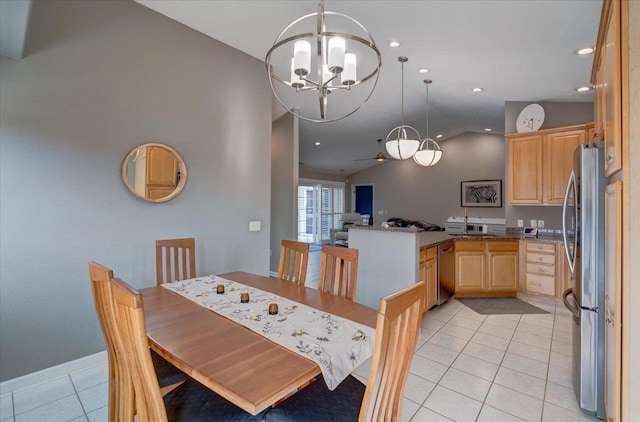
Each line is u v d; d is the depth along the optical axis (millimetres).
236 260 3643
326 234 10641
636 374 1215
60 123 2410
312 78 4062
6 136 2201
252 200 3801
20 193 2258
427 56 3385
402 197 10078
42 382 2361
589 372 1998
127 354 1298
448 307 4184
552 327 3504
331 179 10898
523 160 4621
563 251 4250
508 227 4988
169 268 2609
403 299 1179
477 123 7109
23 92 2252
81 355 2551
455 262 4547
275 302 1987
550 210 4695
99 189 2615
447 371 2578
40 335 2361
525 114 4621
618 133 1376
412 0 2285
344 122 6512
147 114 2883
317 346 1406
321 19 1652
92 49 2559
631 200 1250
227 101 3523
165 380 1662
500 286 4555
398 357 1239
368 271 3676
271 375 1184
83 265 2543
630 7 1248
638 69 1193
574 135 4207
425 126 7477
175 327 1602
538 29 2469
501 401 2189
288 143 5680
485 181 8539
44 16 2326
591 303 1968
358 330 1578
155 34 2924
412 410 2090
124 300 1155
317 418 1350
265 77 3922
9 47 2031
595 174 1909
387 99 5469
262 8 2848
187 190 3189
